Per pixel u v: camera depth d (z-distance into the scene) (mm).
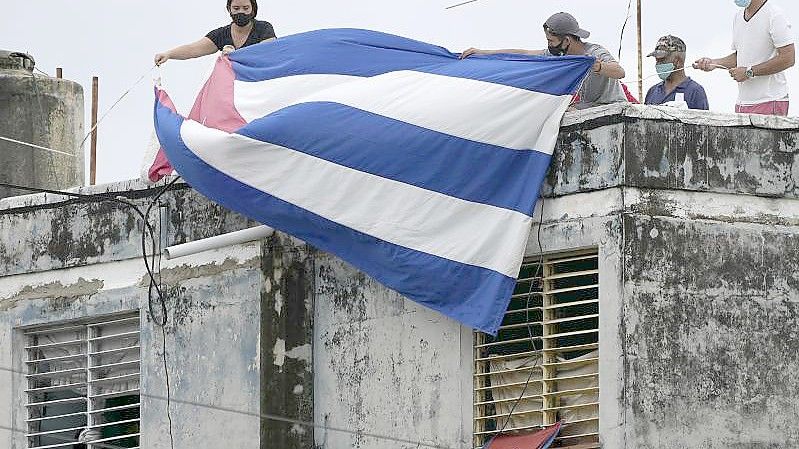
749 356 34781
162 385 39562
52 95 45375
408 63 37125
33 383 41531
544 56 35625
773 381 34875
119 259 40312
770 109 38000
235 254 38812
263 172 36125
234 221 38812
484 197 35188
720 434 34438
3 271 41750
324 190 35844
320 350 37719
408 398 36594
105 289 40469
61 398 41219
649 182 34625
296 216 36031
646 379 34156
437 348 36312
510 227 34969
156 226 39781
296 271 37938
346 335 37438
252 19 40250
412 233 35438
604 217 34594
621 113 34625
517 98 35250
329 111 35969
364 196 35719
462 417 35938
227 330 38719
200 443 38906
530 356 35594
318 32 38094
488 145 35219
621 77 36000
